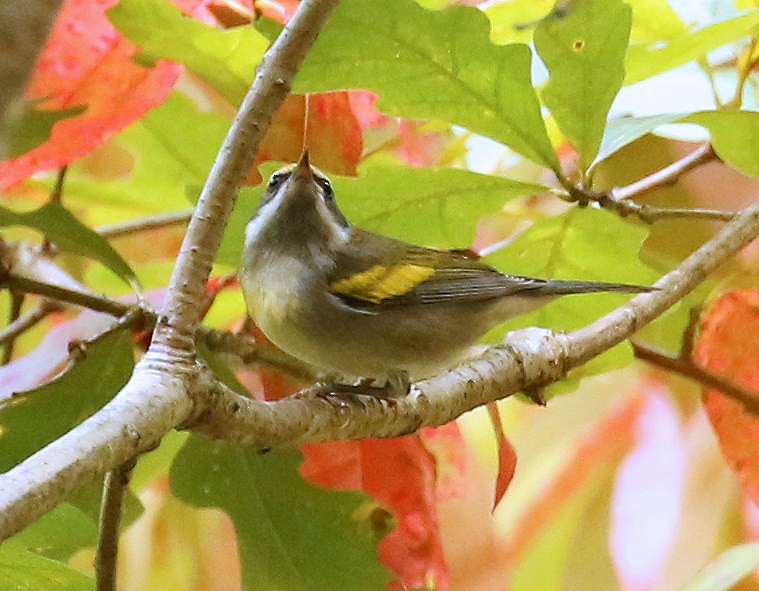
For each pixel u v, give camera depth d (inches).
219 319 242.1
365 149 244.2
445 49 177.3
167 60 192.4
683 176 237.3
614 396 268.1
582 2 174.9
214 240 140.6
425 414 169.2
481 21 174.1
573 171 246.4
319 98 213.2
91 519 173.5
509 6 222.8
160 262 257.3
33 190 256.1
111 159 257.8
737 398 218.2
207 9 205.9
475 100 185.3
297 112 212.2
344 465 202.4
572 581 266.7
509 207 266.1
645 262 243.3
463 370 175.8
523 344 179.8
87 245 177.3
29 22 73.5
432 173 192.1
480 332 215.3
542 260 214.5
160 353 132.5
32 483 106.8
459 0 220.5
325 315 206.7
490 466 285.4
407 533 199.5
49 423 172.2
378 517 188.7
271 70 143.6
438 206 199.0
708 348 230.4
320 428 155.9
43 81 188.4
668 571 241.0
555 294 204.2
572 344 181.3
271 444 148.7
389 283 209.0
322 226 211.5
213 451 183.2
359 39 174.2
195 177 240.5
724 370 229.0
